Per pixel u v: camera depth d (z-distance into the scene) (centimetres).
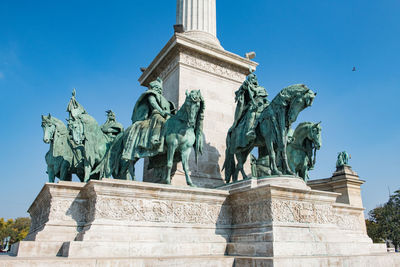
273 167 1056
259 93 1211
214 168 1417
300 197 937
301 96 1036
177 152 1132
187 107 1016
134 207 884
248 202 968
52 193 890
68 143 1320
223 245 936
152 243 838
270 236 837
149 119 1142
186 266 739
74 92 1218
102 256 762
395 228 4444
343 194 2134
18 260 597
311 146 1366
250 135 1118
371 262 877
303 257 761
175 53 1534
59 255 803
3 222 8094
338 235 954
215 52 1568
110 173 1167
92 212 864
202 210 983
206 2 1789
